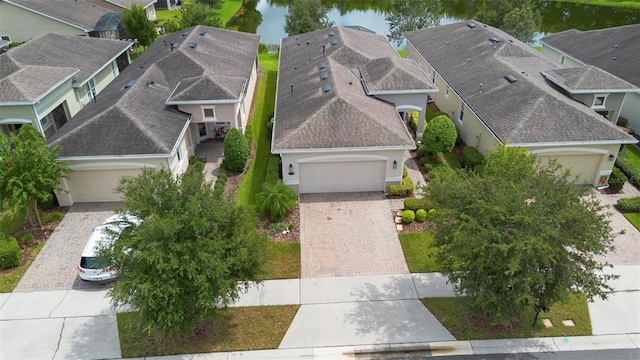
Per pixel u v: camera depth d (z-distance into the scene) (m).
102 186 22.27
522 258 12.95
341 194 23.19
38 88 25.44
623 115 29.55
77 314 16.42
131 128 22.16
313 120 22.53
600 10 67.69
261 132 29.80
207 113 25.94
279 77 32.03
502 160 18.05
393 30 47.94
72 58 31.97
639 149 27.08
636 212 21.48
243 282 15.33
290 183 22.59
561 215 13.16
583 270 13.80
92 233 19.50
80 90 30.59
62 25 42.75
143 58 34.06
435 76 34.22
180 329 13.88
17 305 16.81
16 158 18.67
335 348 15.04
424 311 16.42
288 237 20.17
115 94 26.00
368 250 19.39
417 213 20.95
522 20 41.66
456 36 36.69
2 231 20.59
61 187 21.80
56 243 19.92
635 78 28.17
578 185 23.80
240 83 27.84
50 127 27.94
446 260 15.07
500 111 24.38
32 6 42.03
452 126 24.91
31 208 20.86
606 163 22.81
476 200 13.87
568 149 22.30
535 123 22.47
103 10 49.62
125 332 15.68
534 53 31.92
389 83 26.70
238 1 75.94
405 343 15.17
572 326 15.77
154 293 12.54
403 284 17.64
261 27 63.94
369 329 15.70
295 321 16.03
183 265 12.72
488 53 31.09
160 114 24.50
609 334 15.50
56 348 15.16
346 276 18.05
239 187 23.95
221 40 36.22
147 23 44.72
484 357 14.69
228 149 24.36
